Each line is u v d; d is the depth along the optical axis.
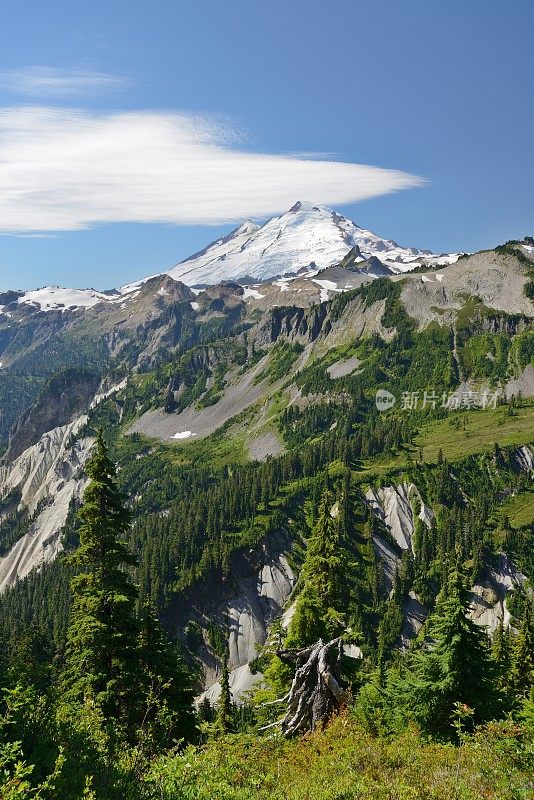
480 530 185.75
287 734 28.08
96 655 32.78
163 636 37.41
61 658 80.56
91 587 34.22
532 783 15.84
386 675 35.75
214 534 192.75
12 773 13.66
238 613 176.25
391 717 28.41
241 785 17.34
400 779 16.59
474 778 16.56
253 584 183.62
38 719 16.66
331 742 21.42
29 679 19.08
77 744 16.22
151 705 27.39
